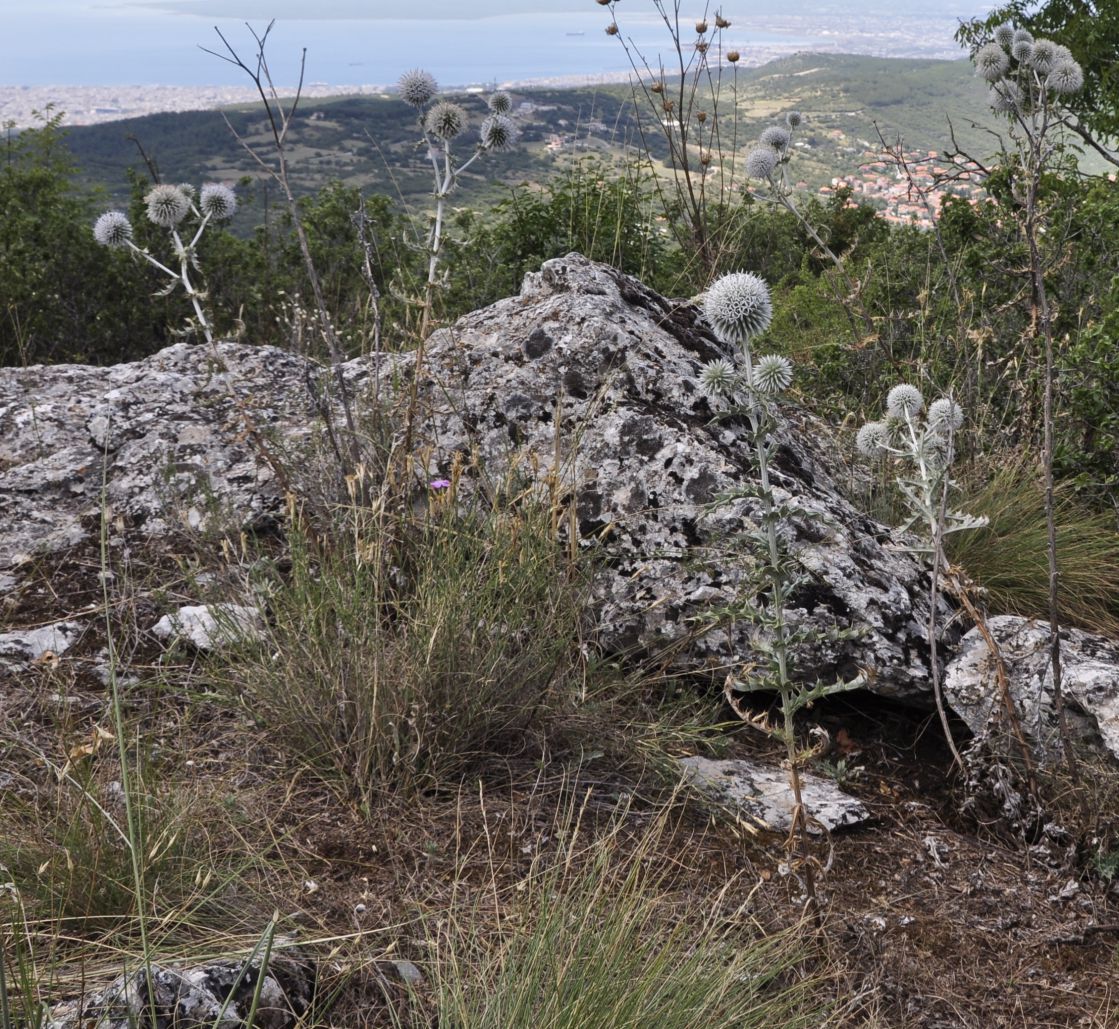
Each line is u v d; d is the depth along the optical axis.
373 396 4.18
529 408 4.23
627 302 4.77
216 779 2.93
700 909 2.61
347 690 3.06
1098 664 3.34
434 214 3.93
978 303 6.01
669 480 3.88
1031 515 4.71
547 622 3.30
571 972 2.12
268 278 10.71
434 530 3.54
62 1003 2.01
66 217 11.34
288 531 3.55
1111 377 4.90
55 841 2.46
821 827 2.73
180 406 5.22
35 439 5.01
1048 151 3.73
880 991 2.49
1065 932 2.76
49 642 3.65
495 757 3.16
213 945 2.28
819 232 9.16
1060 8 13.92
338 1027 2.17
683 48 6.56
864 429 3.74
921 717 3.70
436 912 2.54
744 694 3.70
